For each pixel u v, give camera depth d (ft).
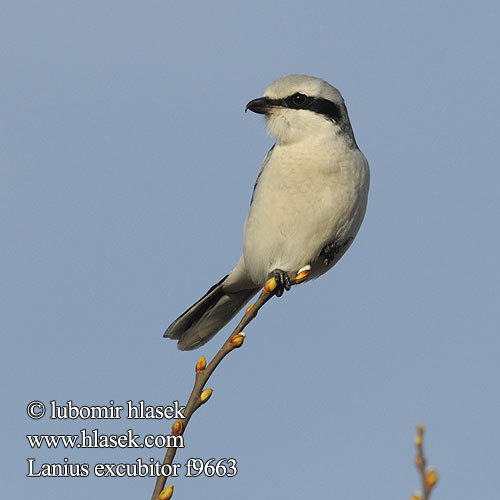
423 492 12.60
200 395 19.56
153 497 17.49
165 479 17.85
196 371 20.17
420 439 13.01
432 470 12.75
